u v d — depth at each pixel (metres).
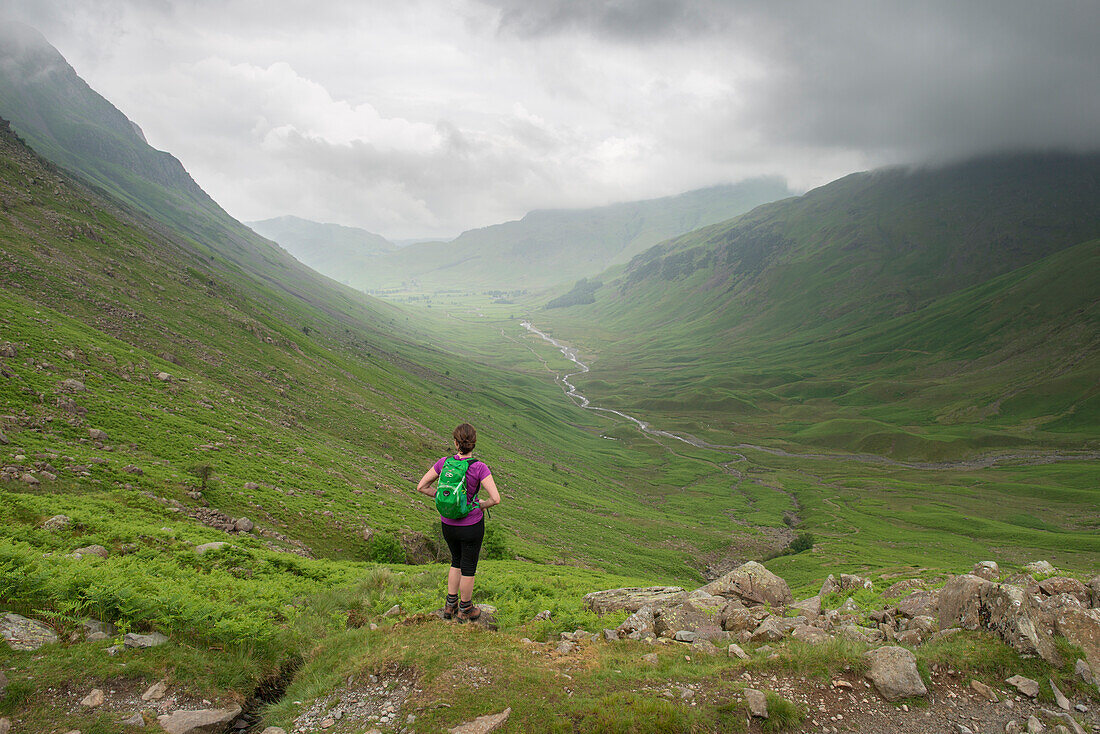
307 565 22.77
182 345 88.69
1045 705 8.53
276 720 7.66
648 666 9.30
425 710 7.41
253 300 170.25
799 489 165.88
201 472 45.56
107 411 49.50
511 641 9.65
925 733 8.03
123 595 9.14
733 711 8.00
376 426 101.25
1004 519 135.12
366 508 56.00
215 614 9.77
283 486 52.16
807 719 8.10
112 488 32.59
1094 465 175.12
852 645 9.94
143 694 7.43
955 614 11.20
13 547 11.08
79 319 76.56
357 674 8.40
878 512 140.12
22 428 38.34
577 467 164.62
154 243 151.00
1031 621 9.75
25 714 6.54
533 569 42.66
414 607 13.42
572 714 7.57
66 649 7.77
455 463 10.31
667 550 97.75
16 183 111.94
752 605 14.28
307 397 99.19
